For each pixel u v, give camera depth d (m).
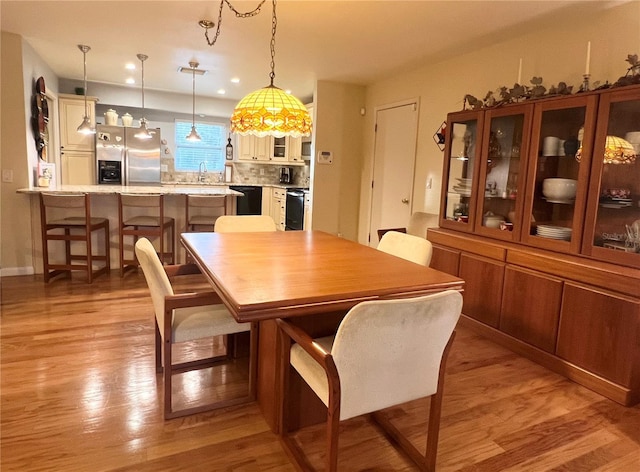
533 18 3.06
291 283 1.72
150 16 3.31
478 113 3.26
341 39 3.69
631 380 2.21
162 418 1.98
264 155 7.52
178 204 4.72
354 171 5.76
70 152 6.14
